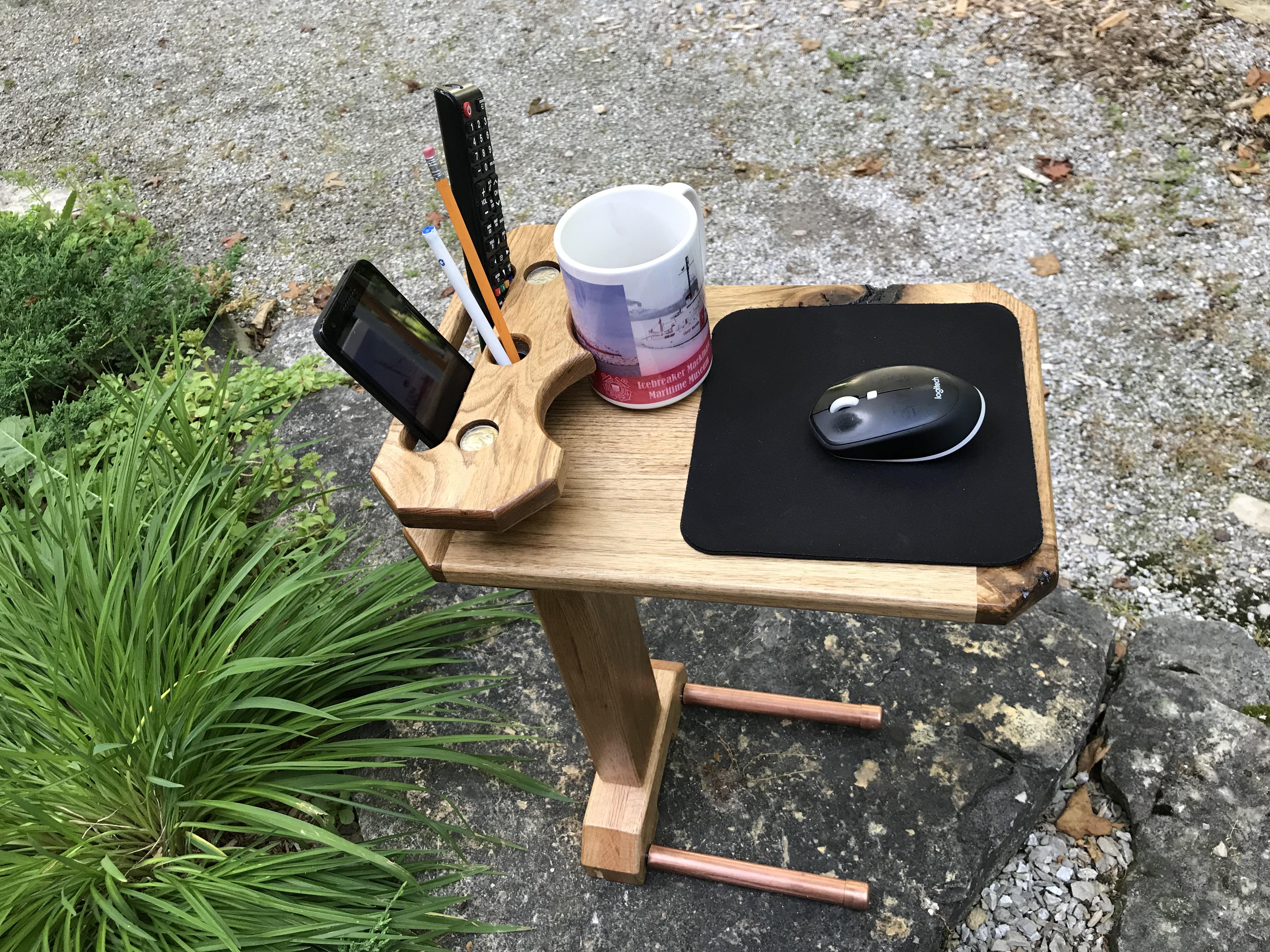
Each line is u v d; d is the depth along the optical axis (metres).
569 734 1.68
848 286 1.10
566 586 0.86
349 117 3.42
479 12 3.75
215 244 3.04
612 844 1.46
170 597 1.57
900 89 3.04
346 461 2.17
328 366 2.48
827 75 3.15
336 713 1.55
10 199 3.35
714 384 1.00
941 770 1.56
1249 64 2.86
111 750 1.34
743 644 1.77
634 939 1.45
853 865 1.48
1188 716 1.59
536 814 1.59
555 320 0.97
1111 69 2.93
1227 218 2.50
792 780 1.58
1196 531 1.95
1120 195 2.62
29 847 1.41
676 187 0.91
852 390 0.89
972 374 0.96
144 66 3.88
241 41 3.91
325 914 1.32
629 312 0.87
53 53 4.07
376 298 0.89
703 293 0.93
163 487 1.80
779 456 0.92
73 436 2.14
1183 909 1.41
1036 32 3.10
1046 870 1.55
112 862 1.29
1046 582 0.78
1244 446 2.07
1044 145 2.79
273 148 3.36
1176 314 2.33
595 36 3.52
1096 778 1.63
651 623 1.83
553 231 1.10
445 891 1.52
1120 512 2.00
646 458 0.94
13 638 1.54
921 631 1.73
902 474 0.88
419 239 2.92
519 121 3.24
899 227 2.66
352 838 1.60
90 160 3.42
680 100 3.19
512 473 0.82
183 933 1.35
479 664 1.79
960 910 1.45
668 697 1.61
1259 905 1.39
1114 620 1.83
